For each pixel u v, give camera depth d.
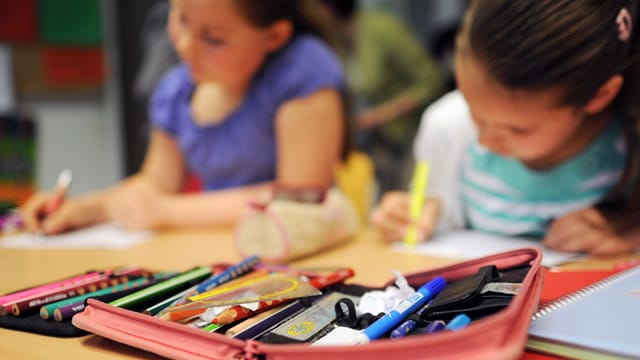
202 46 0.88
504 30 0.59
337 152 0.95
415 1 2.20
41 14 1.51
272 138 0.96
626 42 0.59
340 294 0.48
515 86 0.60
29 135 1.57
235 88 0.94
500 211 0.79
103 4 1.50
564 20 0.57
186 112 1.00
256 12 0.86
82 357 0.40
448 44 1.80
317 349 0.32
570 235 0.68
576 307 0.42
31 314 0.47
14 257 0.74
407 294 0.44
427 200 0.82
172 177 1.04
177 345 0.37
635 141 0.67
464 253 0.70
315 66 0.92
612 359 0.34
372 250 0.75
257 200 0.80
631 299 0.43
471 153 0.82
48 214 0.91
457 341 0.31
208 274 0.53
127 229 0.92
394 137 1.83
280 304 0.44
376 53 1.79
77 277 0.55
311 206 0.74
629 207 0.68
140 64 1.26
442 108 0.87
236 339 0.35
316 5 1.00
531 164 0.75
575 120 0.65
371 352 0.31
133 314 0.40
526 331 0.33
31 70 1.54
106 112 1.55
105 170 1.59
